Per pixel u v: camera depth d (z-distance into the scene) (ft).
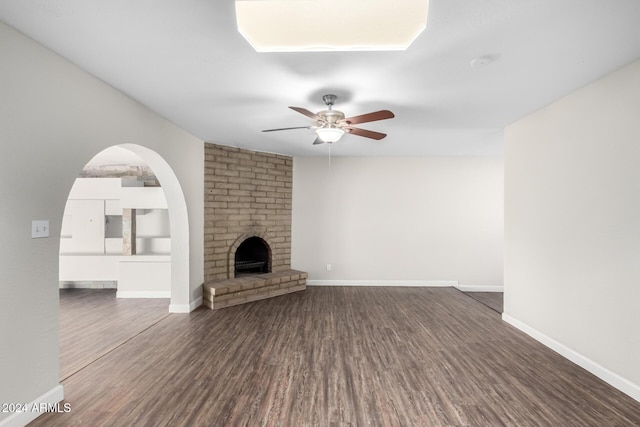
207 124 12.64
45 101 6.91
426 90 9.14
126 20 5.89
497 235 19.34
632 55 7.23
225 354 9.78
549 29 6.12
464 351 10.16
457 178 19.36
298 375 8.54
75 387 7.90
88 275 18.03
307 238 19.54
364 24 6.12
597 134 8.61
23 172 6.47
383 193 19.51
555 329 10.24
